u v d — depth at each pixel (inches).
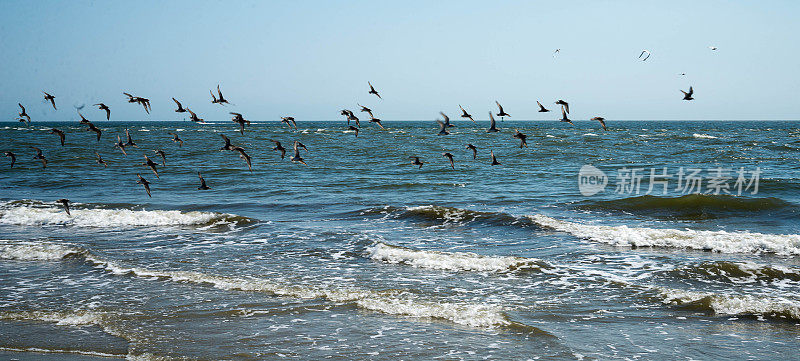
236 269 649.0
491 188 1306.6
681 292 546.3
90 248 751.1
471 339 445.4
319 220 960.3
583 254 713.0
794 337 448.8
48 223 923.4
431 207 998.4
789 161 1843.0
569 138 3221.0
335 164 1836.9
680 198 1062.4
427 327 471.5
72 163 1830.7
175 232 859.4
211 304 526.6
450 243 784.9
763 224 900.6
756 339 444.8
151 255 716.0
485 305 520.7
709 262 645.9
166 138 3235.7
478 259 669.3
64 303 529.0
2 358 407.5
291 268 655.1
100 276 615.8
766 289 570.3
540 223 882.1
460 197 1186.6
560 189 1282.0
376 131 4584.2
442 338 447.5
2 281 599.5
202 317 493.7
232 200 1167.6
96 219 935.7
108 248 753.0
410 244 778.2
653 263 667.4
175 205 1110.4
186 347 430.3
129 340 443.2
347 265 668.7
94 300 537.3
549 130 5088.6
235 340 444.1
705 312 503.2
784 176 1439.5
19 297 546.6
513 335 453.4
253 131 4488.2
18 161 1863.9
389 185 1350.9
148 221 928.3
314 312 507.2
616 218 965.8
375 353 419.5
